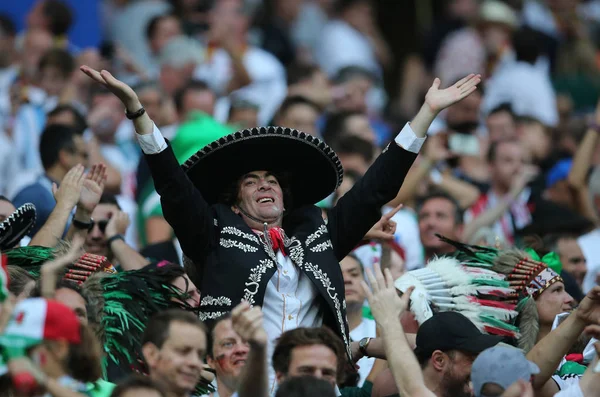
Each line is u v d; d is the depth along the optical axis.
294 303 22.25
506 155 35.88
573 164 35.38
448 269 23.97
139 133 21.88
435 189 34.06
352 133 35.16
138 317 22.20
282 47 50.19
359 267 26.36
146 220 32.06
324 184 23.64
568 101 47.69
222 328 21.08
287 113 37.03
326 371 19.89
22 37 44.41
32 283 21.16
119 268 27.16
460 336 21.17
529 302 24.06
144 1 47.12
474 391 19.59
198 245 22.27
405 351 19.95
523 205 35.16
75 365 18.45
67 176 24.69
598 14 54.62
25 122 38.06
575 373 23.36
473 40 50.12
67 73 39.12
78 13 45.34
